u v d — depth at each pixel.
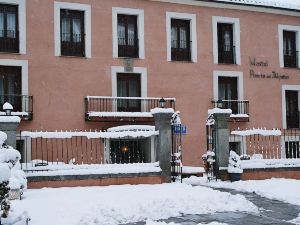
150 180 13.79
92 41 20.45
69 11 20.34
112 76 20.69
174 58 22.23
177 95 21.86
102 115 19.72
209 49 22.73
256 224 8.66
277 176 15.95
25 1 19.33
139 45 21.36
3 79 18.97
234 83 23.45
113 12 20.86
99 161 19.16
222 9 23.16
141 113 20.39
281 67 24.34
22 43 19.20
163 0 21.80
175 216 9.49
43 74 19.48
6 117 12.12
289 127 24.44
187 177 17.38
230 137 22.61
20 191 10.41
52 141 18.84
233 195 11.49
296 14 24.80
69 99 19.86
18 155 8.52
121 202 9.93
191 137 21.86
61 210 9.02
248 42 23.67
